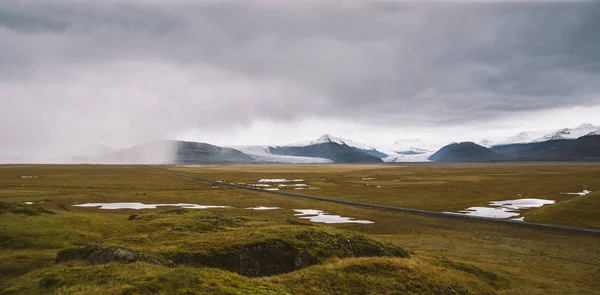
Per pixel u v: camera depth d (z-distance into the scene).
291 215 92.56
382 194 140.00
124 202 111.62
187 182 194.88
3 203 65.56
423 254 51.09
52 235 51.19
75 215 64.44
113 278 27.09
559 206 94.94
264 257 39.50
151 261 33.75
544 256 55.00
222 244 40.09
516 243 64.06
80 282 26.59
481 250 58.16
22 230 51.69
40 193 124.56
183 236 49.66
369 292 33.38
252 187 166.62
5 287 29.14
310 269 36.41
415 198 128.00
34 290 26.45
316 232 46.34
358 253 44.91
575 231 73.19
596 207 89.44
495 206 109.81
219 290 25.67
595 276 45.09
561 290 39.47
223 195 133.75
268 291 27.95
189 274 27.61
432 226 80.00
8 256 40.97
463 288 37.03
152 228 55.81
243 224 60.97
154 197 124.12
